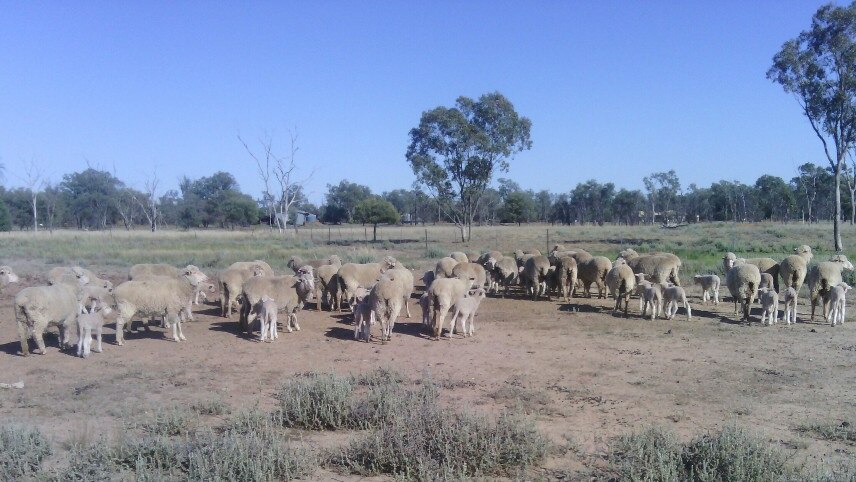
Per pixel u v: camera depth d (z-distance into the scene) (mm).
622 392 10523
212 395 10414
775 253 35219
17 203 99688
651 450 7242
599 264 21031
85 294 15453
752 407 9648
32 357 12961
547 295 22375
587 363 12539
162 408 9367
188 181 145875
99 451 7391
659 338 14875
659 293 17312
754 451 6953
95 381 11203
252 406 9773
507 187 159125
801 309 19078
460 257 25000
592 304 20312
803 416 9203
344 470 7371
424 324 16109
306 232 74312
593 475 7156
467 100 56125
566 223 127500
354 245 50281
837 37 35969
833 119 36688
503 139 56000
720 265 28766
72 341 14312
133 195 104688
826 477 6465
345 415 8953
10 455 7305
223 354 13391
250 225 109875
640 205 129875
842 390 10508
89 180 115062
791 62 37562
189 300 16391
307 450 7711
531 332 15758
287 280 15633
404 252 43250
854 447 7953
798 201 111562
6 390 10570
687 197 133625
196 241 52250
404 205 140625
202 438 7805
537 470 7336
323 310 19141
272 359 12969
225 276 17922
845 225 75875
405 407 8781
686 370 11922
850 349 13547
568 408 9688
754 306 19672
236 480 6871
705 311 18641
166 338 14930
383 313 14547
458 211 62188
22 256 35531
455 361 12766
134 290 14258
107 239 53625
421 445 7418
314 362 12711
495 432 7770
